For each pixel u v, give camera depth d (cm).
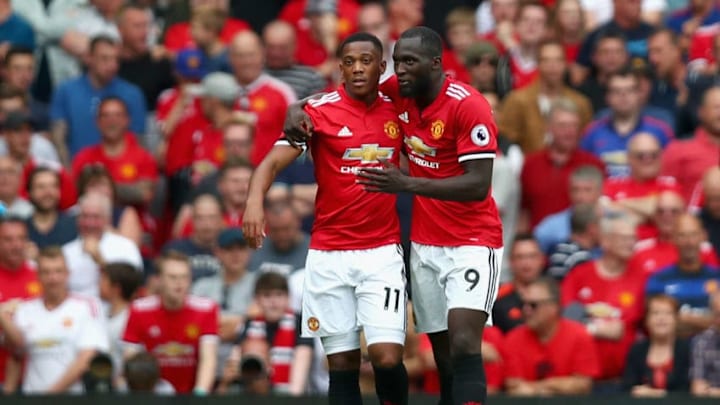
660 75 5041
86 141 5059
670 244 4316
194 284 4269
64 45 5409
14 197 4612
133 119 5091
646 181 4559
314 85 5034
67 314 4088
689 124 4869
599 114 4944
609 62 5016
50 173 4462
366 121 2888
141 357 3853
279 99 4894
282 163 2891
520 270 4012
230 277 4250
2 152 4847
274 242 4256
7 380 4084
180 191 4938
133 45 5294
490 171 2827
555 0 5456
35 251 4372
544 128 4800
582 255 4291
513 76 5091
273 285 3953
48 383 4059
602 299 4144
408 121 2886
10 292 4200
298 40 5269
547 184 4569
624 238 4156
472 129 2822
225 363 4088
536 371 3894
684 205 4478
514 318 3959
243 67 4884
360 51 2861
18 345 4078
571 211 4394
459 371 2841
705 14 5353
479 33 5416
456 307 2859
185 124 4947
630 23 5169
